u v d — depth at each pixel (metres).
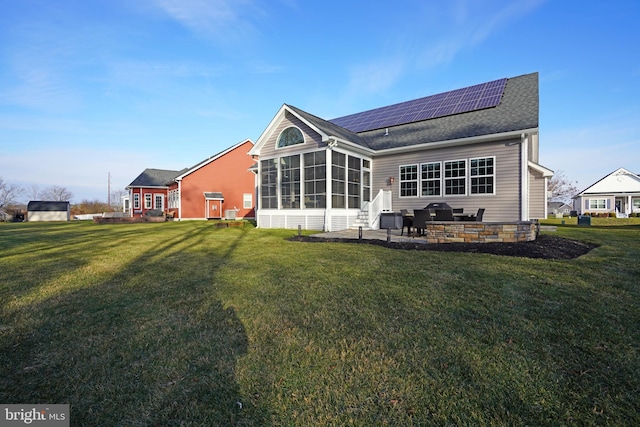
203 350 2.59
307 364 2.36
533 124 10.39
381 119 17.83
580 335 2.73
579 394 1.97
